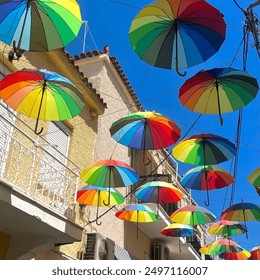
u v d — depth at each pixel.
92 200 9.27
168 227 12.20
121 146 14.52
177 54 4.69
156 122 6.61
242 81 5.42
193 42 4.91
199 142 7.09
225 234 11.52
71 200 8.91
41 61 9.88
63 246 9.38
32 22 4.71
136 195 9.40
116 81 15.03
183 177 8.41
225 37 4.75
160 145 6.91
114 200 9.32
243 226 11.35
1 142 7.57
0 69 8.33
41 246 8.20
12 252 8.15
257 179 8.05
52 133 9.98
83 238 10.21
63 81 5.62
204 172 7.94
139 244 14.99
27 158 8.30
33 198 7.31
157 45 4.95
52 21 4.70
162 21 4.73
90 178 8.13
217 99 5.68
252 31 7.28
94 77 13.80
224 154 7.17
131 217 10.21
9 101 5.94
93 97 11.92
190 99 5.72
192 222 10.34
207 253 13.70
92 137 11.95
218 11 4.56
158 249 16.30
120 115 14.70
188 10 4.58
